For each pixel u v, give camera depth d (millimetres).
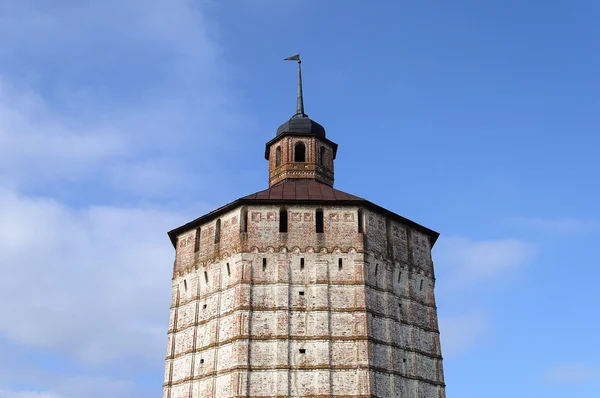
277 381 54750
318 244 59969
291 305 57625
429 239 67750
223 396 55625
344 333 56781
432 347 62031
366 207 62125
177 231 66750
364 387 54625
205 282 62250
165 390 60125
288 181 68625
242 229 60750
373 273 60219
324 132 72812
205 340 59562
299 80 76688
